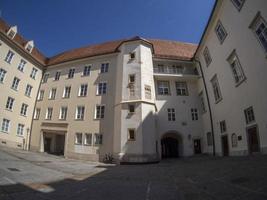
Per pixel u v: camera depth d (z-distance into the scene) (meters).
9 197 7.04
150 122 23.17
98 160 23.88
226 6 18.77
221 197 6.43
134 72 25.12
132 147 21.73
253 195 6.20
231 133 19.27
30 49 31.80
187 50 32.62
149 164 20.06
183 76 27.23
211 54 23.23
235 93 18.42
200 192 7.26
